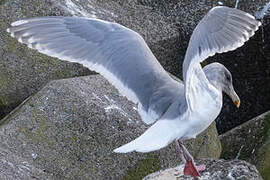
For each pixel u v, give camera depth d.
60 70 12.04
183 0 13.80
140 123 10.59
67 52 7.98
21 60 12.09
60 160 10.14
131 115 10.66
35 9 12.45
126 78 8.07
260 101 13.55
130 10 13.50
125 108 10.76
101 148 10.27
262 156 11.59
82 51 8.01
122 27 8.09
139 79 8.09
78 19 8.03
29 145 10.23
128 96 8.12
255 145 11.83
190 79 7.40
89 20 8.04
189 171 8.66
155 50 12.93
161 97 8.09
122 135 10.37
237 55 13.29
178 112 7.89
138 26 13.10
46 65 12.07
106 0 13.53
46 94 10.80
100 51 8.02
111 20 12.96
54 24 7.98
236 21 7.38
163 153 10.26
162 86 8.11
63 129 10.41
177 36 13.23
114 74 8.04
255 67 13.39
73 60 8.00
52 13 12.46
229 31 7.35
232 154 11.97
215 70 8.66
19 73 12.02
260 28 13.17
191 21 13.45
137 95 8.12
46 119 10.52
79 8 12.80
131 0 13.80
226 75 8.70
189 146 10.70
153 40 12.90
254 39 13.20
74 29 8.00
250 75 13.44
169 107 7.98
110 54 8.02
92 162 10.18
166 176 9.06
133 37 8.08
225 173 8.81
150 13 13.55
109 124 10.45
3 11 12.43
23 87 11.94
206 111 7.93
